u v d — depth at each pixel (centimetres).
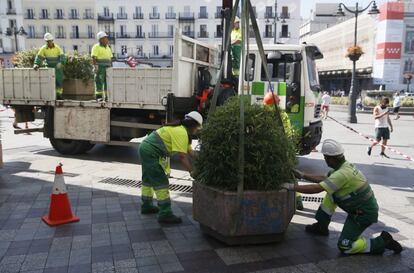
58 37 6450
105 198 595
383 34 4369
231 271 369
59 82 948
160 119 865
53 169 795
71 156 952
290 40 5734
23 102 959
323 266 381
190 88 842
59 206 482
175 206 563
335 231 473
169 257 395
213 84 901
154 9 6269
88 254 399
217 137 411
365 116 2469
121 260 387
